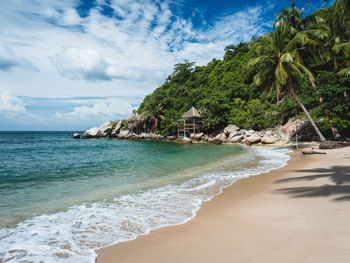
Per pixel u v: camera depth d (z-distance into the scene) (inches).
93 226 209.9
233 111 1956.2
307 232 157.3
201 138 2028.8
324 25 925.8
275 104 1601.9
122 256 149.1
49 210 267.1
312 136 1243.8
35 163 735.1
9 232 202.8
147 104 2970.0
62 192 357.7
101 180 448.1
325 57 1046.4
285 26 920.9
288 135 1339.8
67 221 227.1
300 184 321.4
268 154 846.5
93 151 1223.5
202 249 148.6
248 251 139.0
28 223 225.1
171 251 150.0
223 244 153.1
